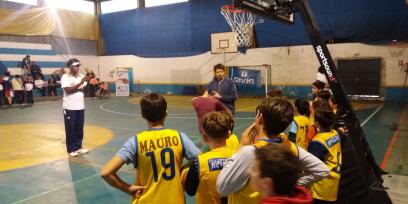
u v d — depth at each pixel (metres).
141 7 22.03
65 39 21.42
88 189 4.80
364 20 15.55
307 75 16.53
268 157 1.28
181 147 2.52
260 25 18.12
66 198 4.47
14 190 4.80
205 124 2.35
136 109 14.17
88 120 11.34
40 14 19.80
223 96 5.96
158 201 2.38
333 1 16.17
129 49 22.75
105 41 23.59
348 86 15.71
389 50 14.64
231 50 18.48
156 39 21.59
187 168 2.46
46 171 5.69
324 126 3.00
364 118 10.43
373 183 3.51
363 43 15.17
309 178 2.03
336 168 2.96
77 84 6.55
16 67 18.75
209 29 19.67
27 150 7.23
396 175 4.52
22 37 19.09
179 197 2.45
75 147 6.72
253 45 18.28
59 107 15.59
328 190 2.93
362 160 3.52
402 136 7.72
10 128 10.00
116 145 7.56
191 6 20.11
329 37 16.41
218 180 1.93
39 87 19.27
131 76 22.73
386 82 14.84
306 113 3.79
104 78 23.58
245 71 18.30
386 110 12.16
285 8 4.72
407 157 6.00
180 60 20.70
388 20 15.05
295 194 1.28
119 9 23.08
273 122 2.02
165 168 2.42
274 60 17.41
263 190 1.29
